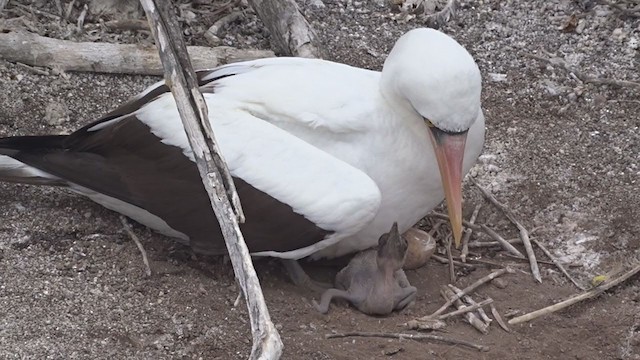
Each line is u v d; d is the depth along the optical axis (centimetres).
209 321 709
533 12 1066
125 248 765
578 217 849
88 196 777
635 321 761
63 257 748
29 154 754
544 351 732
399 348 708
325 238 731
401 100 733
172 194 732
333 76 757
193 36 991
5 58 915
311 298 760
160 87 763
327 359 691
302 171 718
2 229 766
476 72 707
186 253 778
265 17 972
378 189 720
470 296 773
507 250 817
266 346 515
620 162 902
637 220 844
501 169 895
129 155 743
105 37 964
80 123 879
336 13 1052
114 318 700
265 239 730
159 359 674
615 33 1040
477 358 711
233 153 718
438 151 723
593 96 970
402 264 749
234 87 747
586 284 792
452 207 721
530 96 973
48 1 980
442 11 1050
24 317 689
